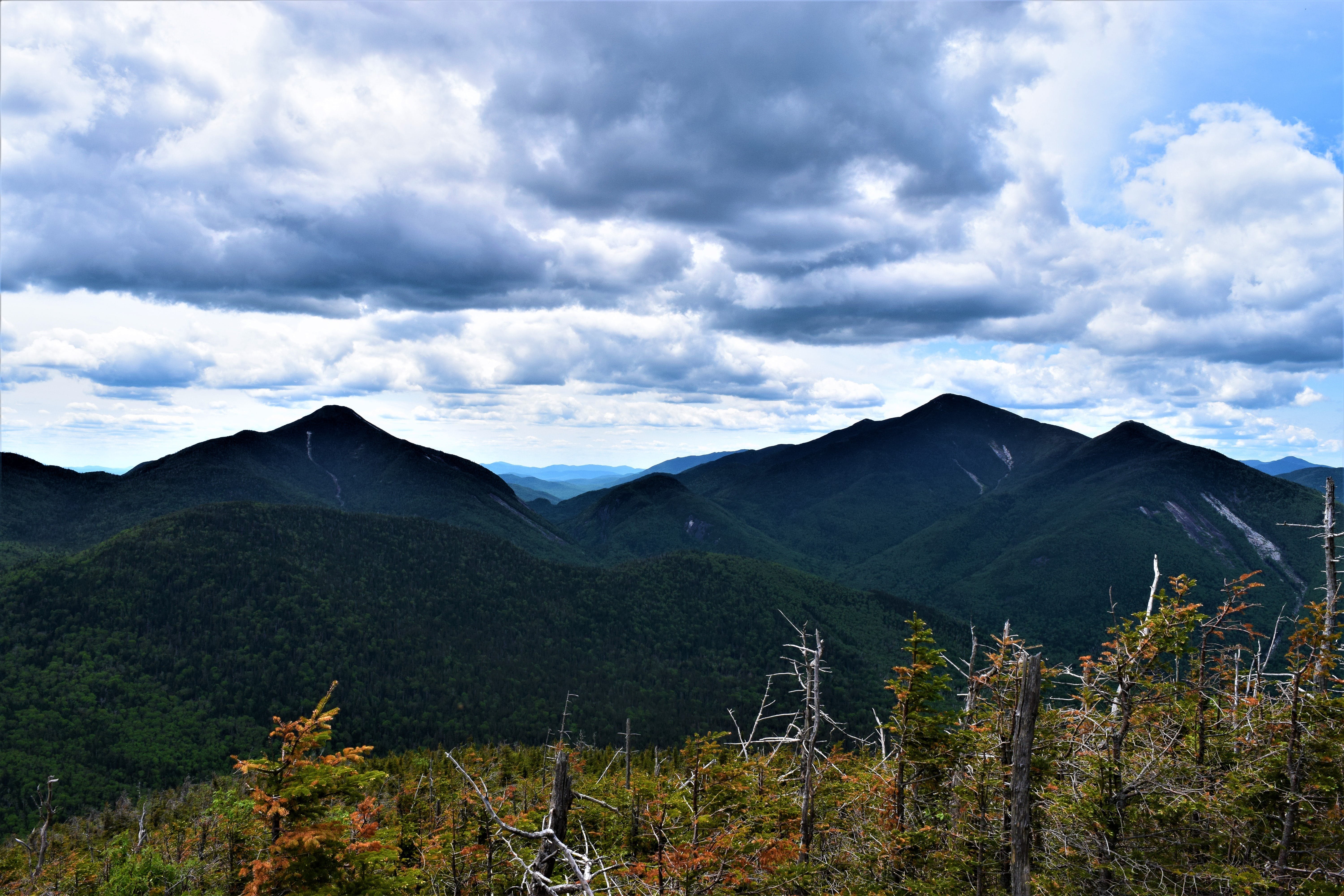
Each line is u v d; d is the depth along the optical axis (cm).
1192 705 1498
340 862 1412
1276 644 1461
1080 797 1404
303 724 1427
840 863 1714
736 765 1889
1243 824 1364
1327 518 1556
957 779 1580
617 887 866
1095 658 1510
